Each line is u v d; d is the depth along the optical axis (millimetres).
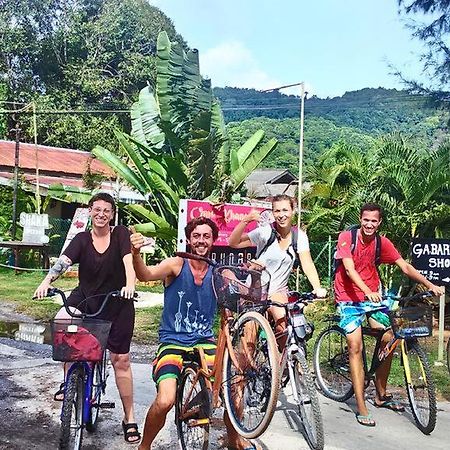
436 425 5598
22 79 36812
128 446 4707
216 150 11812
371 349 7266
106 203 4660
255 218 5340
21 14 36500
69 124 33062
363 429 5418
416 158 12312
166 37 12367
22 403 5570
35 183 21766
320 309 11234
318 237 13602
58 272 4578
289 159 36938
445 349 8953
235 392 4195
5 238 18531
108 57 36688
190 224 4238
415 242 7891
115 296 4453
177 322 4262
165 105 12344
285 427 5242
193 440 4266
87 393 4367
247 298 4156
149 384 6445
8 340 8656
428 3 12797
